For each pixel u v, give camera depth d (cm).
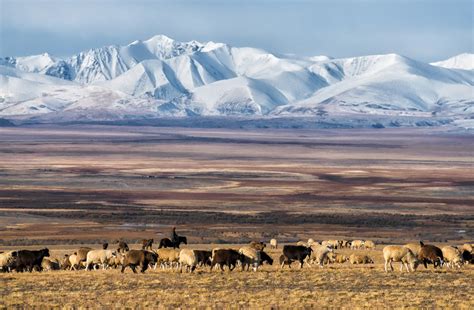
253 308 10375
